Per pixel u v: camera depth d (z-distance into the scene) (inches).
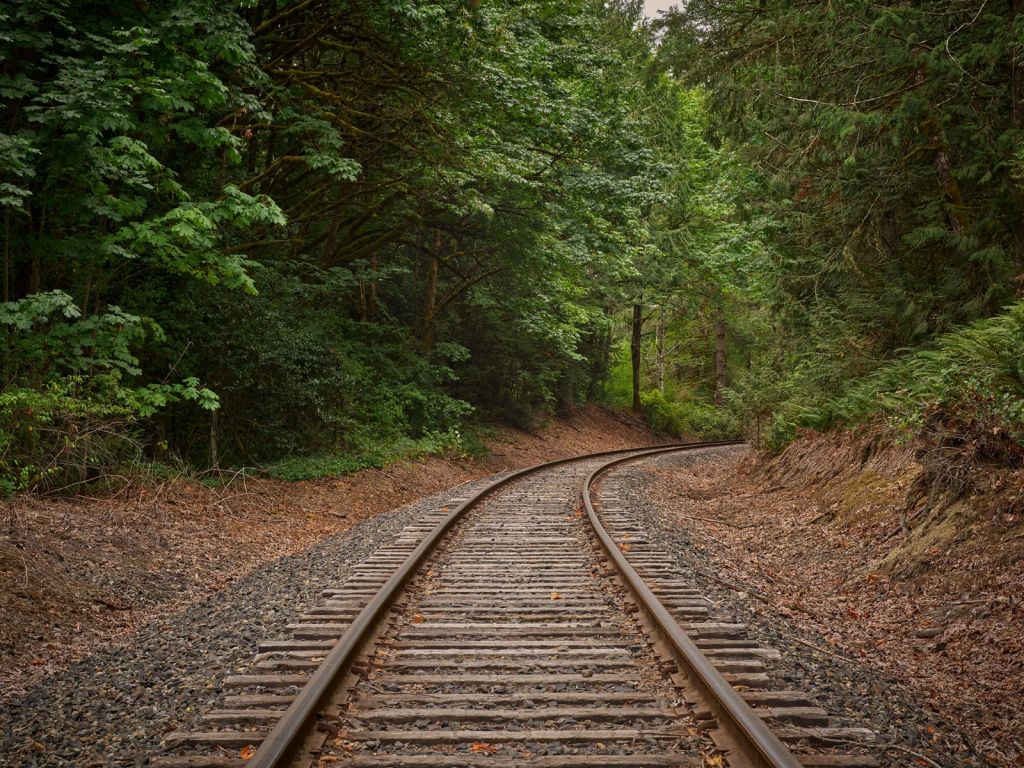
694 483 845.2
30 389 415.8
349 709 188.1
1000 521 323.3
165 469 518.9
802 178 577.6
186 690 208.7
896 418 464.8
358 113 660.1
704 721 179.5
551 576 340.2
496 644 238.8
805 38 552.1
